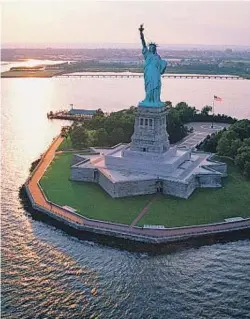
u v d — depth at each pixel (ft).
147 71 615.57
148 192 585.22
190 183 580.71
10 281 388.37
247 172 639.76
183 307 357.41
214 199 565.12
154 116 611.47
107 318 344.08
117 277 400.47
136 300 366.22
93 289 380.99
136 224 494.59
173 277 400.88
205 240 469.57
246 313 350.23
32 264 418.92
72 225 497.46
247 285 386.93
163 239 463.42
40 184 613.52
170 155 637.30
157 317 345.10
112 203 551.59
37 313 348.18
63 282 390.42
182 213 522.88
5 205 557.33
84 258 434.30
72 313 349.20
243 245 463.83
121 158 627.46
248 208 538.47
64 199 561.84
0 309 351.25
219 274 406.00
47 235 480.64
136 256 440.86
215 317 345.51
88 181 629.51
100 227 486.79
